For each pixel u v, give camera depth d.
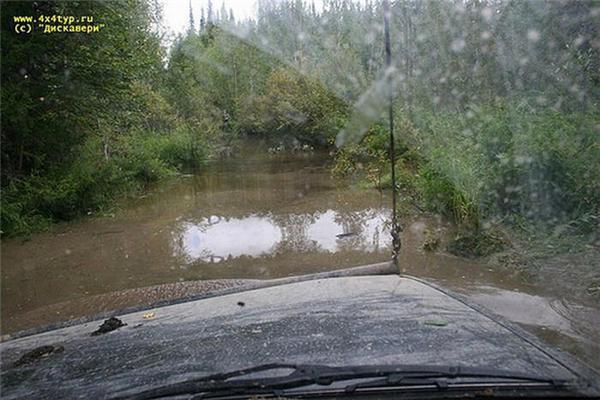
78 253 8.91
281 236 9.36
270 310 1.88
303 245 8.62
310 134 19.33
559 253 5.12
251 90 22.73
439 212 8.50
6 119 10.88
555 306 4.17
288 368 1.38
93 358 1.54
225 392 1.32
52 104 11.86
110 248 9.17
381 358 1.41
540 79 5.06
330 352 1.45
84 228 10.93
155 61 17.58
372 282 2.28
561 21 4.56
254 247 8.70
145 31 15.94
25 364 1.53
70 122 12.50
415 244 7.54
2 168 11.48
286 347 1.51
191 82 24.41
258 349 1.50
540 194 5.61
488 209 6.70
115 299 5.82
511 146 6.25
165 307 2.09
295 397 1.29
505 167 6.32
